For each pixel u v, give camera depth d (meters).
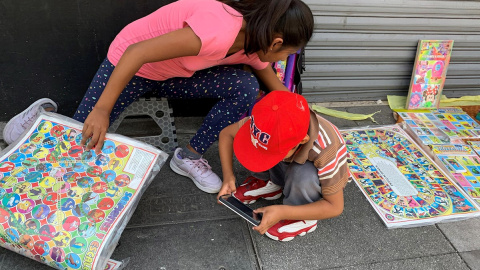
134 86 1.64
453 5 2.44
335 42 2.44
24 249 1.20
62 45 1.91
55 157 1.38
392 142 2.23
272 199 1.76
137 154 1.42
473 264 1.52
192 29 1.28
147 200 1.69
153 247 1.47
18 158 1.36
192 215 1.63
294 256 1.48
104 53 1.97
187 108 2.28
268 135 1.17
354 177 1.93
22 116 1.83
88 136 1.37
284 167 1.54
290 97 1.21
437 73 2.57
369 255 1.51
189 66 1.48
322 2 2.27
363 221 1.68
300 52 2.03
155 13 1.51
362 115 2.50
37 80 1.99
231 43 1.33
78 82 2.04
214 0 1.39
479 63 2.74
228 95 1.68
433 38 2.55
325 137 1.31
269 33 1.25
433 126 2.40
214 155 2.02
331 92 2.66
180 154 1.82
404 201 1.79
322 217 1.40
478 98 2.79
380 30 2.46
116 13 1.87
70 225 1.22
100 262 1.18
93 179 1.34
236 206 1.42
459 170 2.02
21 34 1.84
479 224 1.71
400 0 2.36
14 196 1.26
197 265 1.41
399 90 2.74
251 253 1.48
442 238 1.62
